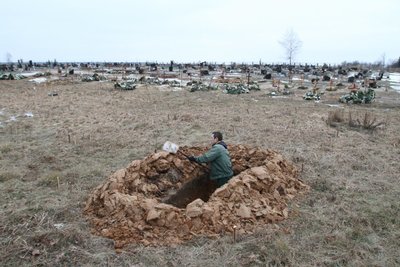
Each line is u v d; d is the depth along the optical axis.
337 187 6.45
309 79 33.72
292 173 6.64
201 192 6.30
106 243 4.46
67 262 4.12
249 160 6.80
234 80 29.06
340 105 16.69
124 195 5.10
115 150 8.76
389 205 5.73
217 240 4.52
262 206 5.16
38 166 7.58
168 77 33.81
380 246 4.57
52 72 39.72
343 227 5.00
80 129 11.11
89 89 22.30
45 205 5.55
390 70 63.34
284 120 12.31
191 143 9.40
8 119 12.66
